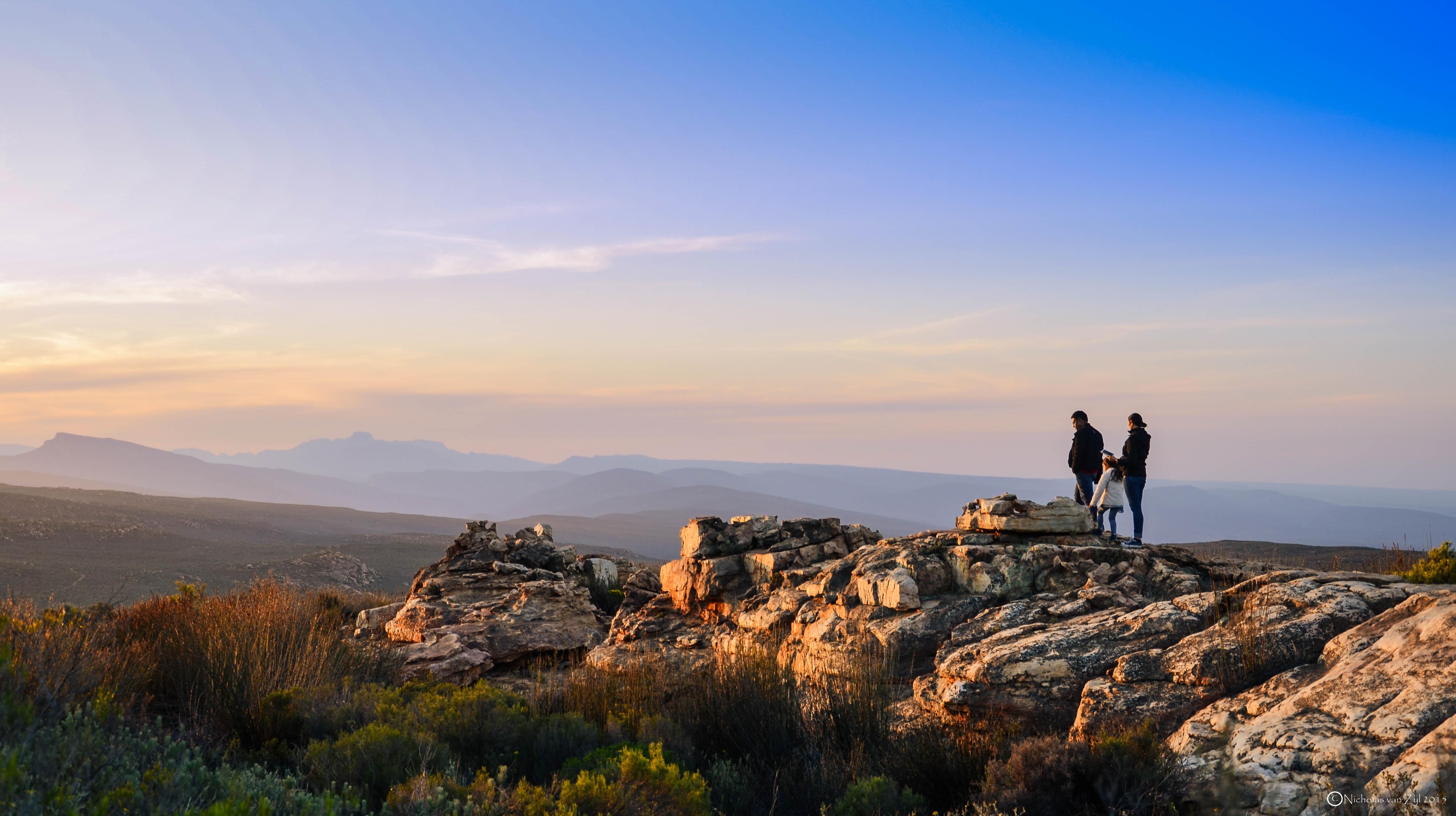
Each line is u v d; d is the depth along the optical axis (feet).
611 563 77.77
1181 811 18.31
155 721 27.84
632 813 19.08
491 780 20.39
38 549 367.45
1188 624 28.43
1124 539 44.98
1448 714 16.80
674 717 31.01
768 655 32.89
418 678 43.75
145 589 260.01
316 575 333.83
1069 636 29.35
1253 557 63.98
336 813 16.96
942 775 23.89
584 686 35.09
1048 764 20.39
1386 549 57.82
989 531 43.80
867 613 39.29
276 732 28.66
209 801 16.56
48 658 23.20
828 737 28.07
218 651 33.88
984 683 28.14
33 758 14.80
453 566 65.21
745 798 23.57
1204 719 21.66
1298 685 21.57
